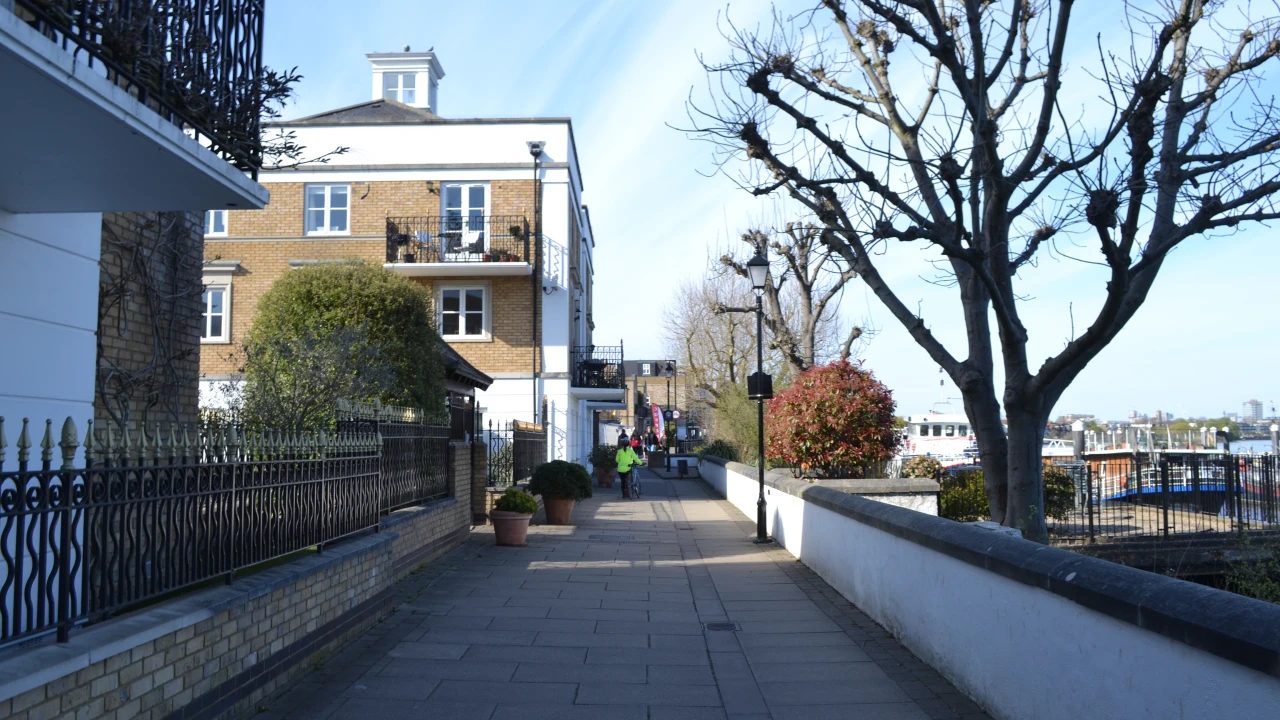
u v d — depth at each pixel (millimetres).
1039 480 11156
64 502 4309
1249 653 3375
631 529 18078
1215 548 13914
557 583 11227
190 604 5148
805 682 6844
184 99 5938
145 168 5246
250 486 6172
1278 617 3387
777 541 15805
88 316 6535
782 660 7516
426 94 31031
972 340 11703
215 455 5727
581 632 8516
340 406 8508
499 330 27266
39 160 5086
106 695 4270
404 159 27344
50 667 3854
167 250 9109
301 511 7047
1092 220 8383
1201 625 3633
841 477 15367
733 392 30641
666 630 8672
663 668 7262
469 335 27266
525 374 27109
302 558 7172
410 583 10867
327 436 7848
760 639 8289
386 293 14906
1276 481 15672
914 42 11094
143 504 4953
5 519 3980
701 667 7305
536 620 9023
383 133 27375
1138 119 8250
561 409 27188
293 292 14773
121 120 4547
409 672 6973
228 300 26344
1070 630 4770
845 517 10414
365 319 12836
